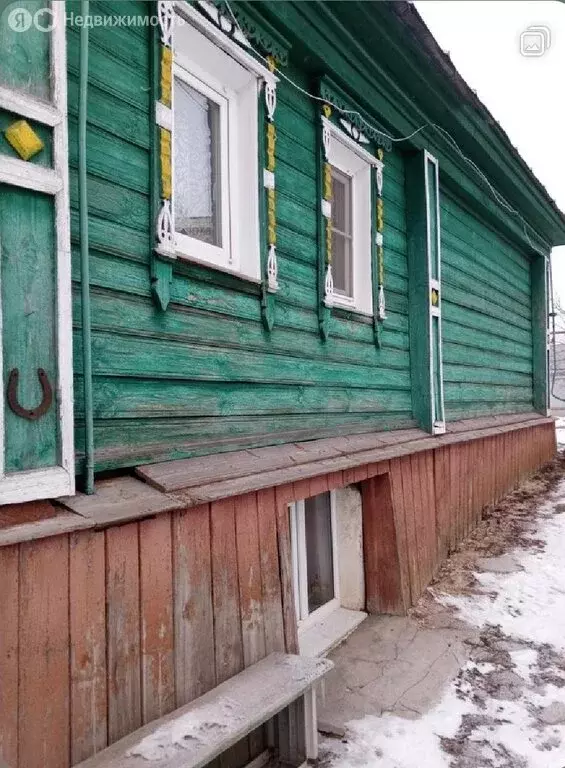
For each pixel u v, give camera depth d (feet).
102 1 7.32
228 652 7.86
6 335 5.66
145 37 7.91
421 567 13.98
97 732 6.11
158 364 7.89
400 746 8.44
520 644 11.46
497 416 22.71
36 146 5.84
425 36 12.23
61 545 5.87
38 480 5.83
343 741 8.57
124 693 6.41
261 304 9.89
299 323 11.05
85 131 6.63
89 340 6.59
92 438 6.63
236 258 9.95
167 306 8.00
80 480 6.75
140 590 6.68
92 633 6.12
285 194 10.83
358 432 12.94
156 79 7.88
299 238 11.17
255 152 9.82
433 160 16.11
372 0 11.03
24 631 5.51
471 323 20.31
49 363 6.01
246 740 8.12
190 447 8.36
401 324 15.35
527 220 24.85
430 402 15.47
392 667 10.62
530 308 28.25
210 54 9.14
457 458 17.17
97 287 7.11
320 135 11.71
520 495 22.45
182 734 6.29
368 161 13.58
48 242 6.01
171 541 7.14
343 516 13.28
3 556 5.38
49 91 6.03
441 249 17.76
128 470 7.52
